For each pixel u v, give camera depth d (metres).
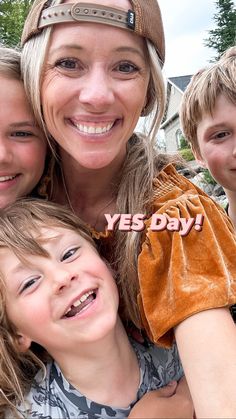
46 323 0.37
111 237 0.40
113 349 0.38
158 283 0.34
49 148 0.43
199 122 0.57
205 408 0.29
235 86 0.53
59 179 0.45
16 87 0.40
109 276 0.39
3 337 0.40
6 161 0.40
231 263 0.34
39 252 0.38
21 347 0.40
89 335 0.36
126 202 0.39
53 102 0.36
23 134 0.41
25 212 0.41
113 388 0.38
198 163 0.61
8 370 0.40
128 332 0.42
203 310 0.31
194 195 0.36
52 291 0.37
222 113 0.54
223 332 0.30
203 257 0.33
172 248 0.33
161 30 0.38
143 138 0.41
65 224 0.40
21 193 0.43
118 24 0.35
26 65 0.39
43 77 0.37
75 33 0.34
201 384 0.29
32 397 0.39
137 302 0.37
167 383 0.40
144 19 0.36
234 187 0.57
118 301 0.39
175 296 0.32
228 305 0.31
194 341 0.30
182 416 0.36
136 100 0.37
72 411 0.38
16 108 0.40
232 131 0.55
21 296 0.38
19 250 0.38
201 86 0.56
